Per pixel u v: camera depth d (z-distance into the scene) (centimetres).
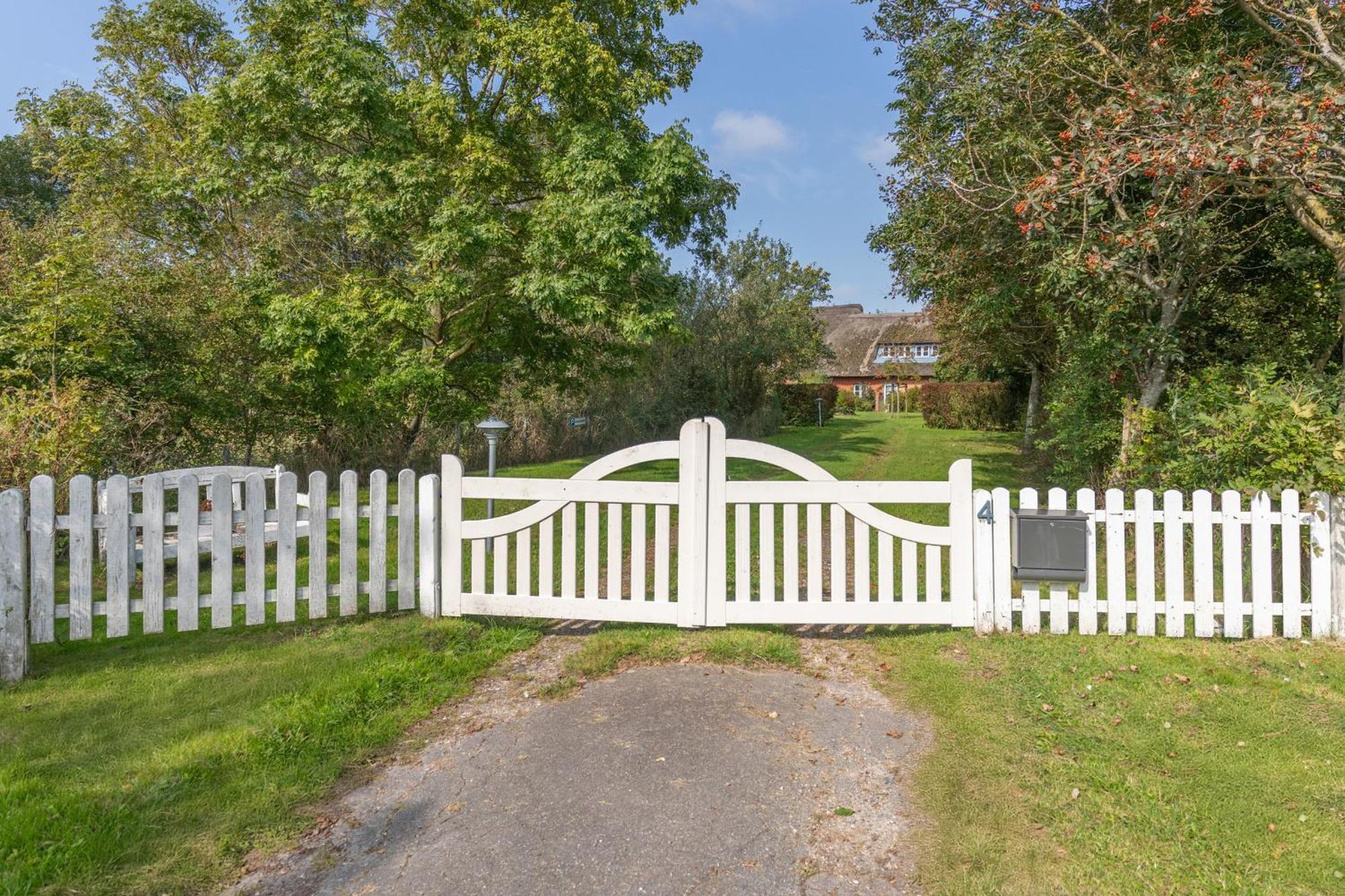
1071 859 250
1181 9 701
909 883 242
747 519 494
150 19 1568
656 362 2112
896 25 903
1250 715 358
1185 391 650
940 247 948
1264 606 462
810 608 489
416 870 250
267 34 1248
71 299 888
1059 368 1206
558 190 1278
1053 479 1169
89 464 761
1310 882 235
